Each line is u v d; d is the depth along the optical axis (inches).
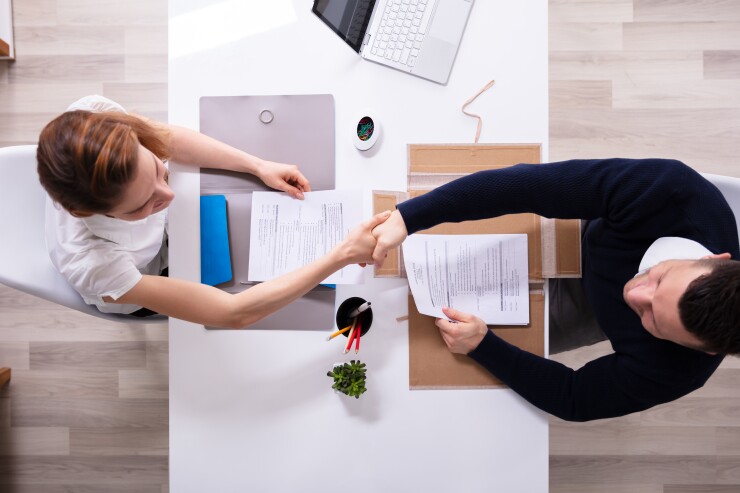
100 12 72.4
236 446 46.5
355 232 43.4
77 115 34.9
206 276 47.3
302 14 47.1
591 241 45.9
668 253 38.4
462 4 46.2
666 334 34.7
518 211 42.9
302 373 46.7
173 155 45.8
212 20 47.3
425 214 42.5
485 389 46.1
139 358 72.7
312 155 47.6
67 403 72.8
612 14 71.7
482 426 46.1
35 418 72.8
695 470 71.0
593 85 72.1
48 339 72.8
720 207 39.0
